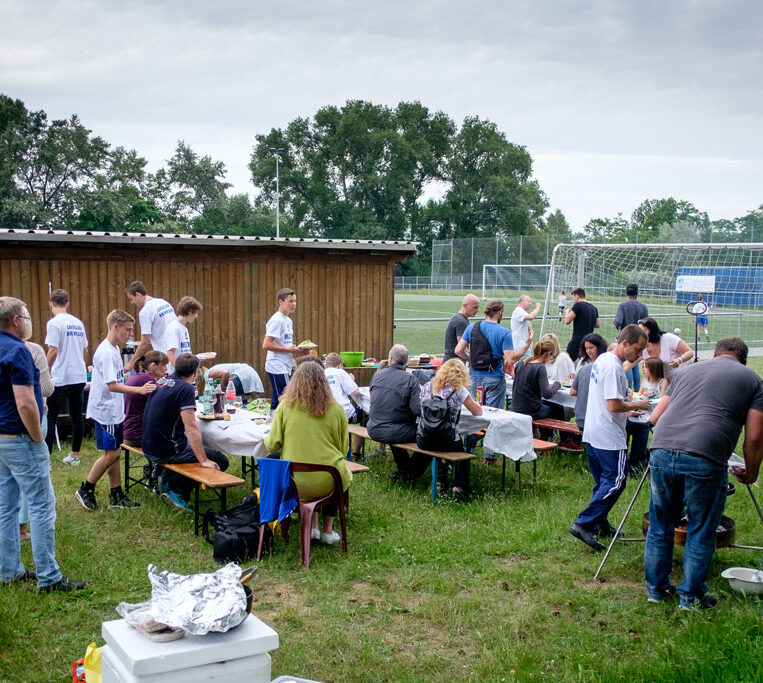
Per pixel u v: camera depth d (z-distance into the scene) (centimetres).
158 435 631
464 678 391
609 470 569
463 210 6625
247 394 1026
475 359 873
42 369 546
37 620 441
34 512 468
